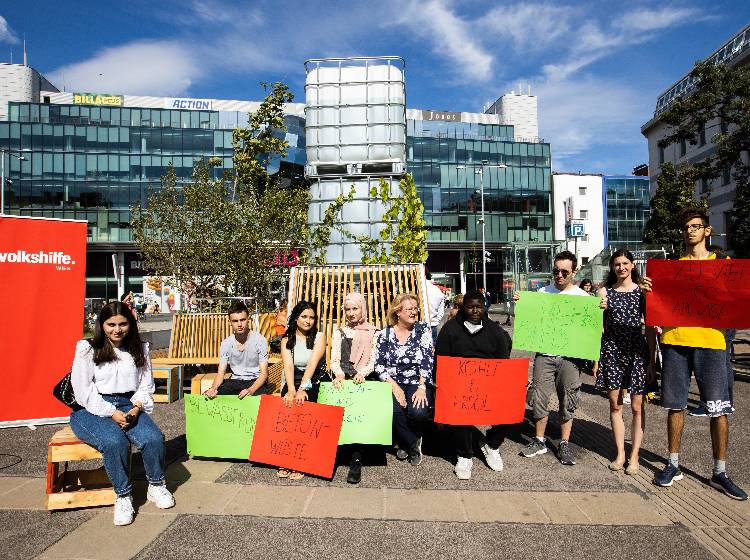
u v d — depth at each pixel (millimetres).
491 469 4812
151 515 3811
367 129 10773
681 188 24875
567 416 5012
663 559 3172
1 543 3396
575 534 3492
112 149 55125
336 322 6770
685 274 4344
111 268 55688
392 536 3465
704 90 16797
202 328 9500
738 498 4055
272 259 12922
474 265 54281
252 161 13867
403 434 5004
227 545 3354
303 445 4688
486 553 3240
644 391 4676
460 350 4871
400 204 10133
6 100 68375
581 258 63375
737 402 7422
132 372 4168
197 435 5121
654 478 4398
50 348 6430
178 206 13055
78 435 3883
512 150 62281
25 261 6320
